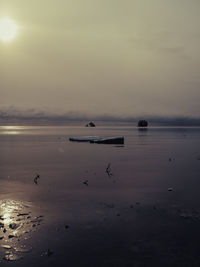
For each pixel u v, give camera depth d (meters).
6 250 13.29
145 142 105.69
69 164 43.88
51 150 71.12
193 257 12.49
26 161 47.88
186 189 25.81
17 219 17.38
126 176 32.94
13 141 113.69
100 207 19.98
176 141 112.19
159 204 20.67
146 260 12.30
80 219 17.42
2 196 23.23
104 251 13.16
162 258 12.44
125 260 12.30
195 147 80.75
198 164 43.84
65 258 12.52
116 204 20.75
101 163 45.03
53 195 23.58
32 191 25.11
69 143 99.81
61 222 16.89
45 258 12.53
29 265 11.95
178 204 20.64
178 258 12.41
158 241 14.16
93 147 80.81
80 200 21.94
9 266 11.87
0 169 38.78
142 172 35.94
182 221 16.92
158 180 30.33
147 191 25.06
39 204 20.80
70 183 28.81
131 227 16.03
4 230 15.52
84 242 14.11
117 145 89.00
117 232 15.34
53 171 36.84
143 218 17.53
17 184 28.31
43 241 14.24
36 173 35.19
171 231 15.40
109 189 25.92
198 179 30.95
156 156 55.88
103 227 16.08
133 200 21.89
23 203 21.06
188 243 13.90
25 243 14.01
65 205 20.52
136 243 13.96
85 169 38.59
